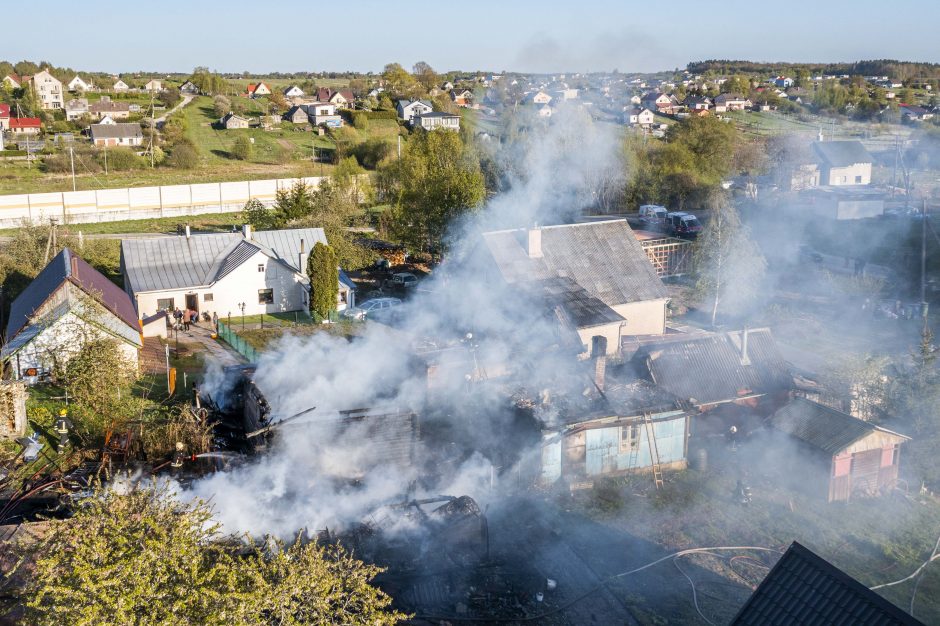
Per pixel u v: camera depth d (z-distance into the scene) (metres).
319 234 54.69
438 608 21.39
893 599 22.20
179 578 14.59
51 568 14.30
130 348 37.88
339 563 16.77
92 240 59.88
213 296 49.28
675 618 21.52
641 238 70.44
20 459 28.33
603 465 28.89
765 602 17.30
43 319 37.31
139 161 114.75
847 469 27.58
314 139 141.62
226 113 155.00
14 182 100.31
